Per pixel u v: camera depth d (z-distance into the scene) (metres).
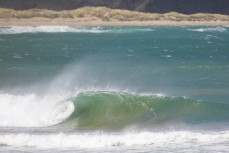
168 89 128.38
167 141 73.44
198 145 71.31
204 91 124.75
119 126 88.75
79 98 100.88
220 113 97.12
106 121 93.25
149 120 92.62
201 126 86.44
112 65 181.00
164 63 189.12
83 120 94.19
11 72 157.88
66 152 68.00
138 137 75.00
